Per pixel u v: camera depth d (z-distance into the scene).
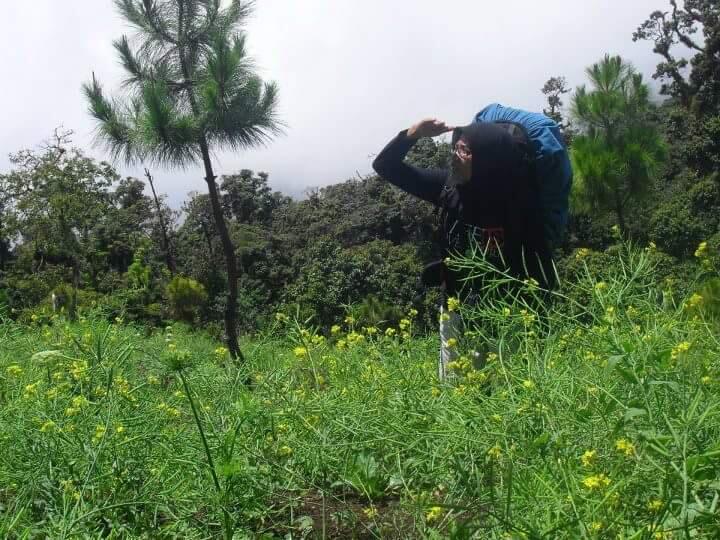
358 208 35.53
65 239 21.80
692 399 2.09
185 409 3.24
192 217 39.88
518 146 3.72
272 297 22.81
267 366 3.77
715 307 3.21
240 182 43.69
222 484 2.43
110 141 11.80
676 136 28.72
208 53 11.83
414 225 32.59
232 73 11.33
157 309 14.20
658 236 14.09
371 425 2.81
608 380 2.36
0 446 2.76
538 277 3.75
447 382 3.09
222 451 2.47
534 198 3.73
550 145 3.74
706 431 2.04
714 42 32.34
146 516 2.54
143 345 5.10
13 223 21.42
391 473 2.78
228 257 12.16
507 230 3.74
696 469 1.76
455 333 3.59
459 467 2.22
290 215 38.91
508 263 3.74
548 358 2.64
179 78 12.19
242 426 2.87
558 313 2.90
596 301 2.82
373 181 36.69
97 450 2.60
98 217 22.72
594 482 1.78
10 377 3.91
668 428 1.95
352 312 4.84
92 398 3.27
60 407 3.03
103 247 27.62
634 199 14.88
